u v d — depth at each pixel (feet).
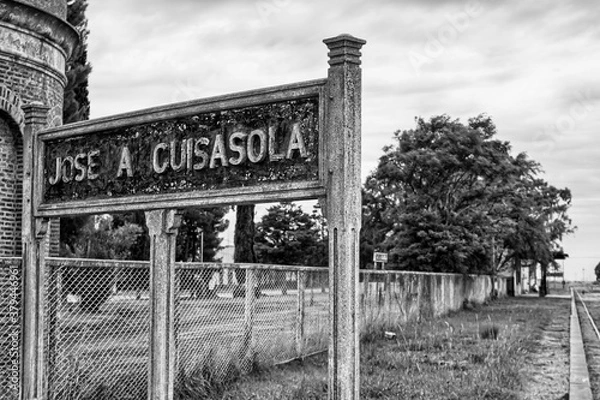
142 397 33.91
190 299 36.40
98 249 97.66
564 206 225.35
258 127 22.41
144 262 33.40
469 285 130.00
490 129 144.15
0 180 46.11
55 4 50.49
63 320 32.07
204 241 216.95
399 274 74.38
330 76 20.58
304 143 21.21
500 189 134.21
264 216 214.69
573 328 84.12
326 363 45.75
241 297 40.40
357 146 20.49
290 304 46.14
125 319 33.86
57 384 31.04
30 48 47.47
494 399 35.27
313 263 209.36
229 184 22.99
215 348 37.55
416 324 73.05
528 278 333.21
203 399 34.01
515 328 75.77
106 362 33.12
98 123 26.81
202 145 23.77
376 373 41.63
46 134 28.89
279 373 40.98
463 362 47.47
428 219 120.26
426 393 35.42
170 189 24.61
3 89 45.75
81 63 97.19
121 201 25.89
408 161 126.82
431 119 131.85
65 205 27.91
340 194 20.15
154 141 25.34
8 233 46.32
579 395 37.50
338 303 19.98
